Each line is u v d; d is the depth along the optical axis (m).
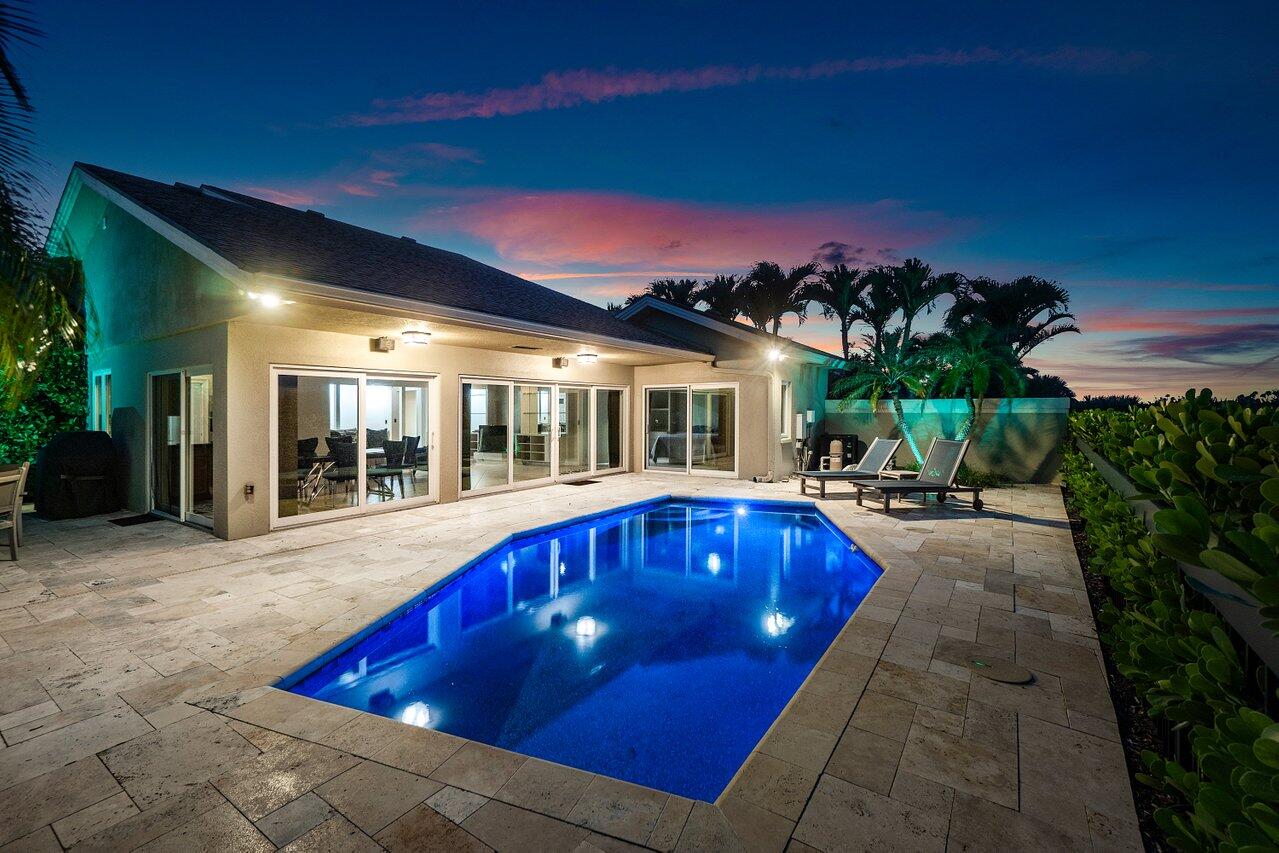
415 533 7.77
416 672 4.34
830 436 14.90
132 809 2.40
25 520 8.38
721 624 5.36
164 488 8.70
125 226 9.04
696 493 11.32
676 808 2.39
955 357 13.05
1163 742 2.72
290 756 2.77
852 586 6.56
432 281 9.43
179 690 3.41
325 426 12.20
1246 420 1.75
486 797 2.47
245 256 6.32
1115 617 3.33
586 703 3.86
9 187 6.37
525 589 6.48
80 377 10.81
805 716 3.10
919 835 2.22
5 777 2.60
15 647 4.03
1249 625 1.07
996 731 2.96
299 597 5.10
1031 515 9.05
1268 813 1.03
